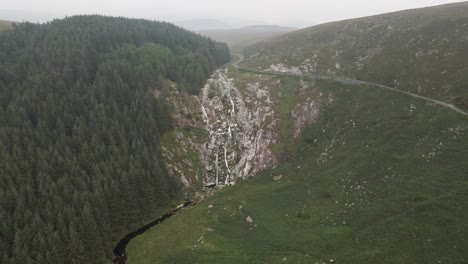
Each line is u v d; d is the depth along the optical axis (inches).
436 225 1827.0
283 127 3806.6
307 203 2647.6
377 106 3307.1
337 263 1898.4
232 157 3868.1
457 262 1599.4
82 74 3882.9
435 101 2960.1
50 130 3036.4
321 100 3900.1
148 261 2341.3
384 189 2316.7
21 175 2461.9
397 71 3821.4
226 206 2891.2
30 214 2223.2
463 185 1973.4
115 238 2664.9
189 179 3550.7
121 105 3695.9
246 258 2167.8
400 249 1803.6
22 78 3627.0
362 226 2111.2
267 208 2778.1
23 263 1994.3
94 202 2529.5
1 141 2596.0
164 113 3757.4
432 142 2460.6
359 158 2800.2
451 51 3622.0
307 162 3260.3
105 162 2891.2
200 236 2516.0
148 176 3016.7
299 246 2164.1
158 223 2908.5
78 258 2245.3
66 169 2691.9
